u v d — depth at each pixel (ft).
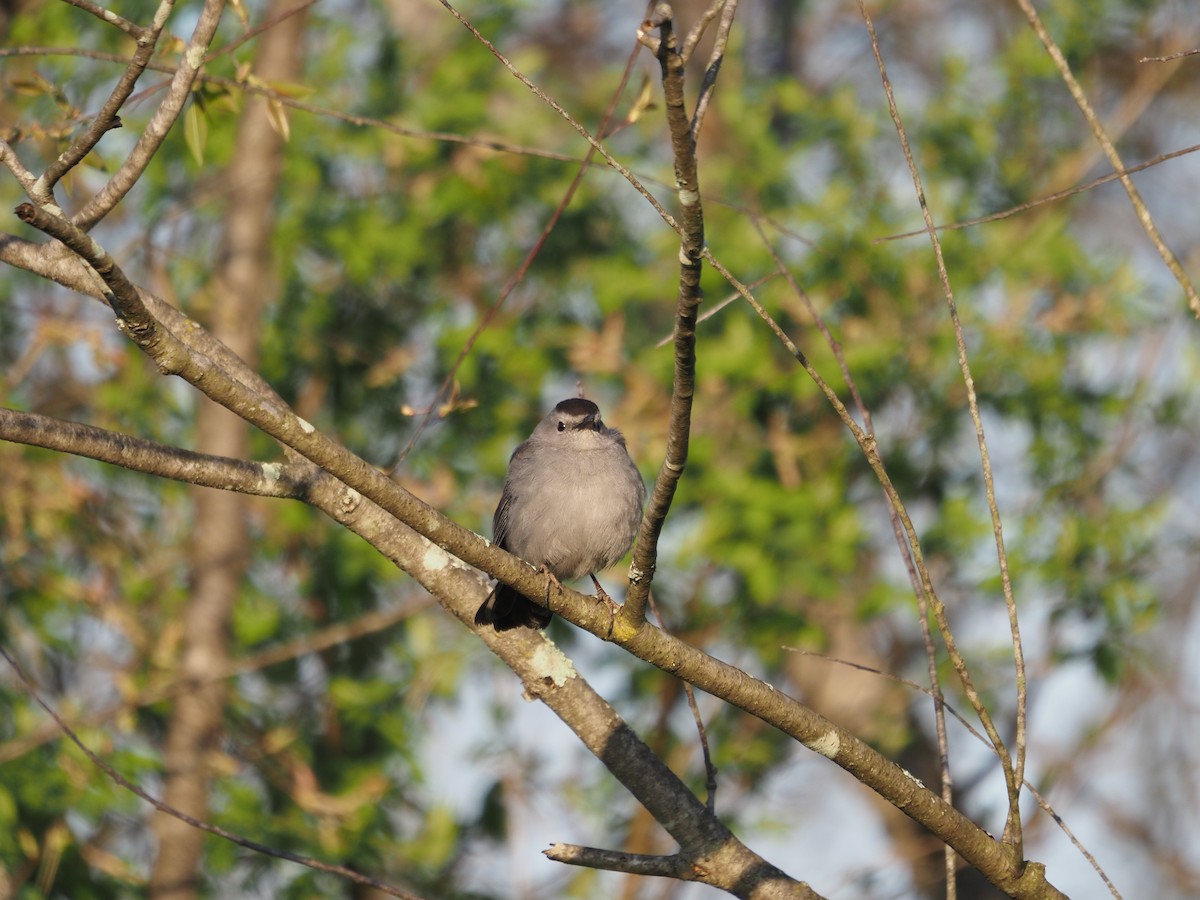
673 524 46.80
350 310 50.39
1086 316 44.80
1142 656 45.91
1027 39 48.67
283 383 49.21
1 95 43.93
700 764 46.44
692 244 15.97
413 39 52.75
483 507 46.19
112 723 44.27
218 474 21.03
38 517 43.86
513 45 61.00
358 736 46.62
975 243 45.85
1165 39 51.60
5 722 44.21
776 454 45.39
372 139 46.52
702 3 64.39
